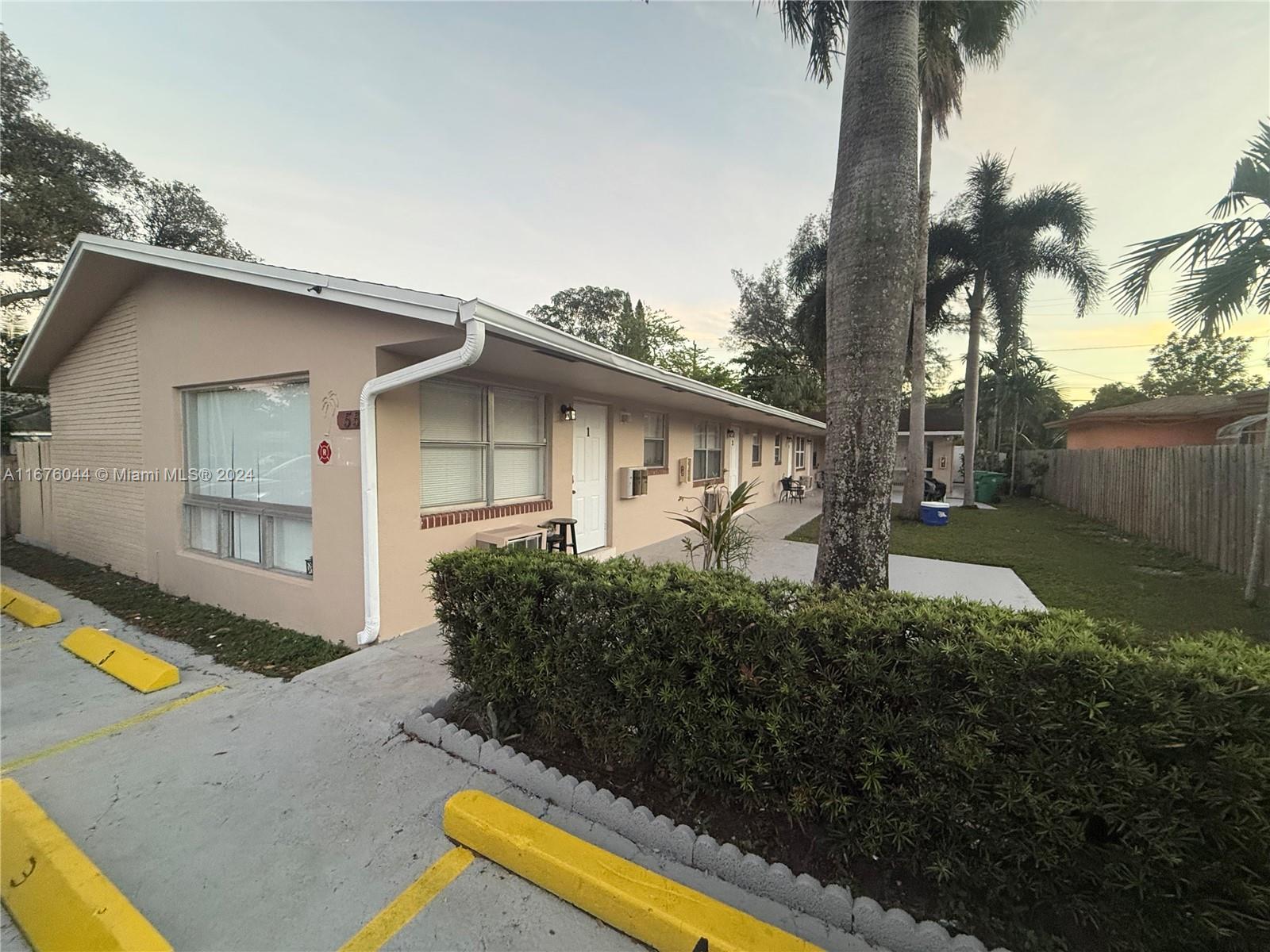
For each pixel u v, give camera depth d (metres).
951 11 6.97
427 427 4.94
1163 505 9.02
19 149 11.33
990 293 14.07
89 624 5.06
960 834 1.77
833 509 3.20
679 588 2.39
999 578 6.82
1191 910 1.53
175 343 5.66
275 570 5.12
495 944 1.75
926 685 1.78
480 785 2.57
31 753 2.90
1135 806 1.55
